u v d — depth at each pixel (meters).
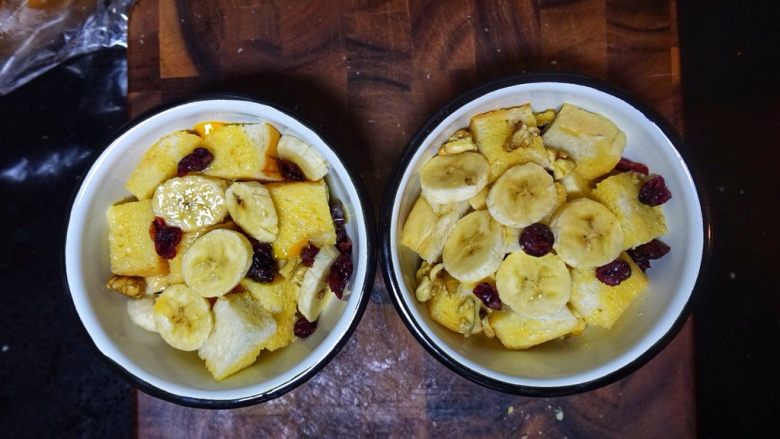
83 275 0.25
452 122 0.25
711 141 0.33
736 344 0.33
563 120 0.26
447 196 0.25
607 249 0.25
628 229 0.26
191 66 0.28
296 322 0.26
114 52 0.33
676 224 0.25
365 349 0.28
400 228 0.26
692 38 0.33
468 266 0.25
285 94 0.28
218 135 0.26
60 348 0.34
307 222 0.26
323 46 0.28
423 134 0.25
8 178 0.34
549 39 0.28
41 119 0.34
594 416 0.28
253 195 0.25
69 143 0.34
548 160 0.26
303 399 0.28
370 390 0.28
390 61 0.28
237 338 0.25
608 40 0.28
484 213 0.26
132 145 0.25
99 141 0.34
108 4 0.32
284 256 0.26
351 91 0.28
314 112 0.28
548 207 0.25
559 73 0.24
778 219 0.33
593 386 0.24
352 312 0.24
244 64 0.28
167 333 0.26
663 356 0.28
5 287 0.34
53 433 0.34
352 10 0.28
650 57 0.28
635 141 0.26
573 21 0.28
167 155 0.26
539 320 0.26
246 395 0.24
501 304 0.26
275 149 0.26
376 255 0.25
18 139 0.34
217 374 0.25
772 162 0.33
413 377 0.28
